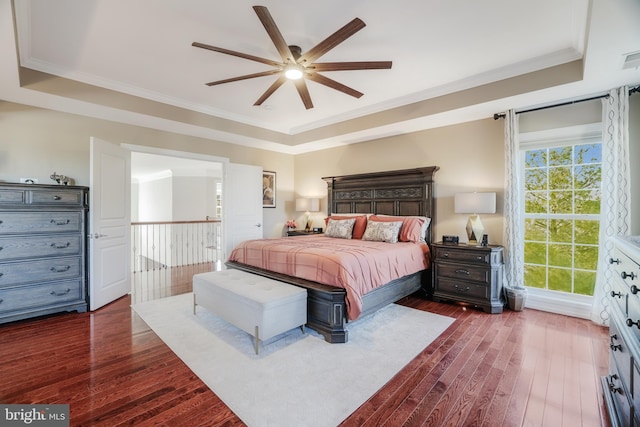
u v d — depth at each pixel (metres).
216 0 2.12
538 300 3.51
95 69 3.18
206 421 1.63
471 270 3.51
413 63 3.06
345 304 2.62
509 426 1.61
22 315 2.98
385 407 1.75
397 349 2.48
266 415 1.68
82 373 2.10
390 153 4.87
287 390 1.91
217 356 2.35
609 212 2.94
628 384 1.31
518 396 1.87
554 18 2.32
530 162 3.68
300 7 2.20
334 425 1.60
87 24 2.39
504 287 3.59
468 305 3.64
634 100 2.93
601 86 2.89
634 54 2.32
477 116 3.83
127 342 2.59
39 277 3.07
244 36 2.58
